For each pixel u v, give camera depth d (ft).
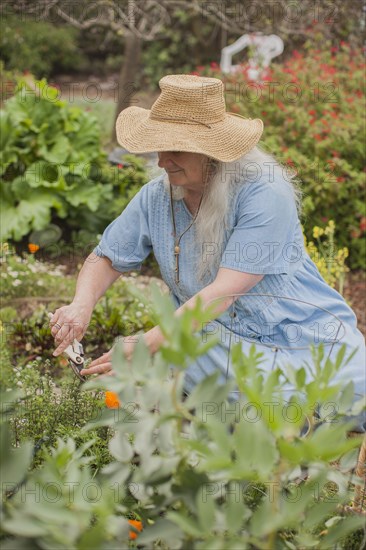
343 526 4.91
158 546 5.28
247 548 4.73
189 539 4.70
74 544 4.29
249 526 4.83
